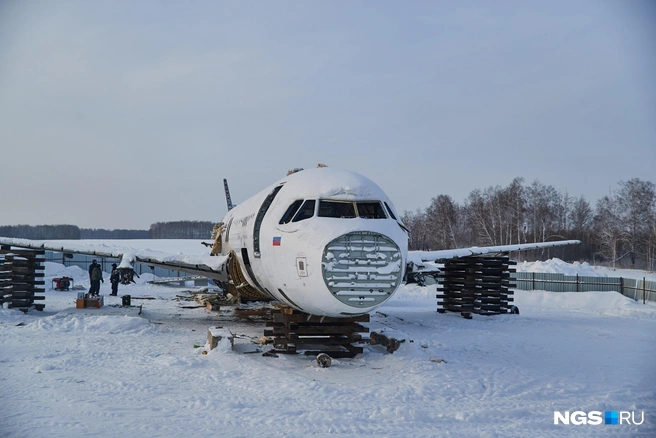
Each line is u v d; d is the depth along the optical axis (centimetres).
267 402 827
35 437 646
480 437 687
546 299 2705
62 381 932
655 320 1930
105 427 689
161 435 666
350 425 723
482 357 1226
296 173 1372
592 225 6938
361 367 1120
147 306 2356
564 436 702
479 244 6762
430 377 1008
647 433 716
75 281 3675
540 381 999
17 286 1952
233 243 1692
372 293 1073
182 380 959
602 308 2409
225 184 2875
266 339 1362
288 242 1148
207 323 1811
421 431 706
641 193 6178
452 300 2105
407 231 1270
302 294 1129
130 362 1109
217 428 697
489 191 6831
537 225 6562
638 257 6150
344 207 1180
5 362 1081
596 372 1074
